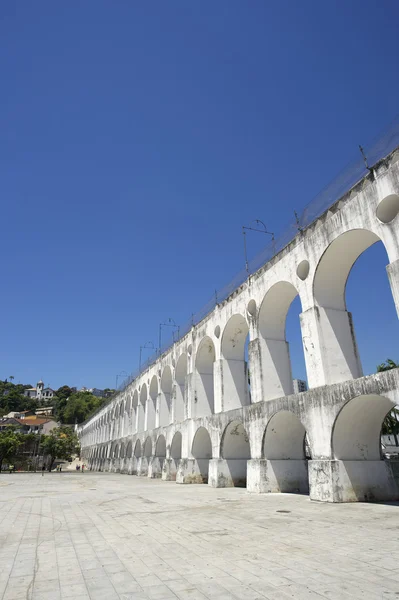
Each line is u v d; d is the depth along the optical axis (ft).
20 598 15.62
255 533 27.25
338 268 50.67
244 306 67.97
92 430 244.63
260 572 18.34
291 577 17.49
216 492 59.57
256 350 62.18
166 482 89.30
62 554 22.71
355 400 41.91
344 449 44.16
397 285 38.14
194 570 18.93
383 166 41.81
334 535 25.84
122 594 15.89
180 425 90.68
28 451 215.31
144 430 131.54
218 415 72.28
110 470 168.76
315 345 48.70
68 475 137.08
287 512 36.42
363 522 30.22
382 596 14.96
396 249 39.01
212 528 29.60
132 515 37.73
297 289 53.88
